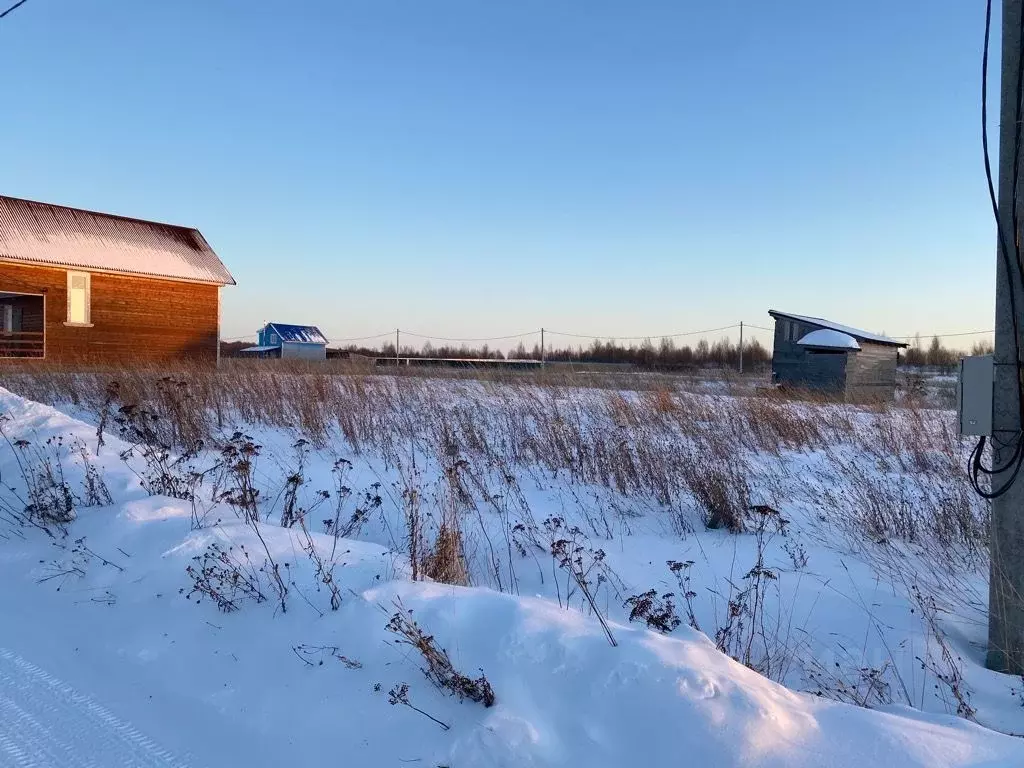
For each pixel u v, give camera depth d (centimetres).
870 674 402
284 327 5541
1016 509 435
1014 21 428
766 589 539
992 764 279
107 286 2681
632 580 557
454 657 350
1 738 329
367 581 444
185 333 2922
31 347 2594
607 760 287
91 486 643
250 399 1271
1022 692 396
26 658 406
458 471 775
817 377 2125
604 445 943
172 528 543
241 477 641
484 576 553
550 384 1748
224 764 313
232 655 394
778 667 423
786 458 1036
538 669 331
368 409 1191
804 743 286
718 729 288
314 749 318
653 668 314
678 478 825
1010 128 433
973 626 498
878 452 1091
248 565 472
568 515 736
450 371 2316
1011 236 435
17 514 626
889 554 604
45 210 2744
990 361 440
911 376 2623
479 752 296
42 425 872
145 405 1172
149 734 334
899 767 275
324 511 702
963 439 1114
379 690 344
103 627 439
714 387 1995
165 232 3072
